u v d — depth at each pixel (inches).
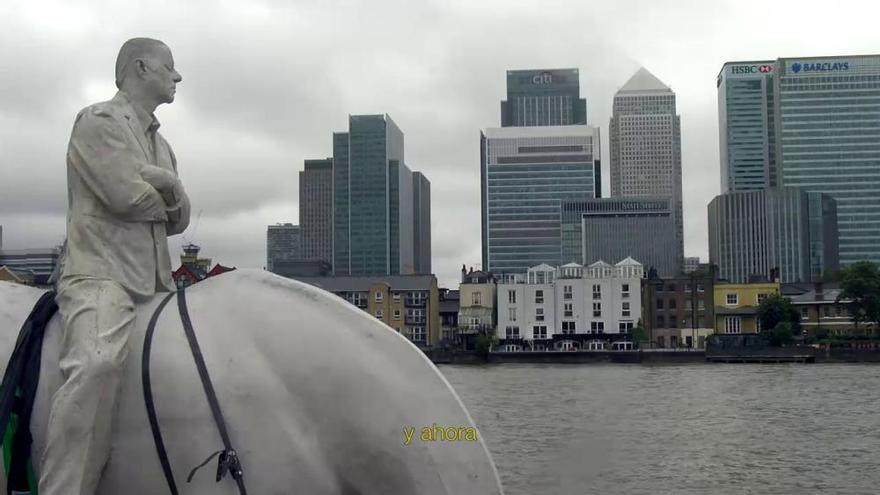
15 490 202.1
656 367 3607.3
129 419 198.7
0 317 213.6
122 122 213.2
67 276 207.9
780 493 875.4
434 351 4323.3
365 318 200.4
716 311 4635.8
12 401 202.2
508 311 4670.3
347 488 197.0
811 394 2092.8
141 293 210.7
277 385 197.3
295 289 204.5
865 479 948.0
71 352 197.9
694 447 1100.5
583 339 4598.9
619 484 822.5
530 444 976.3
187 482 196.4
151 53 221.5
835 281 5103.3
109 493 199.9
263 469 194.4
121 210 209.2
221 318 204.7
